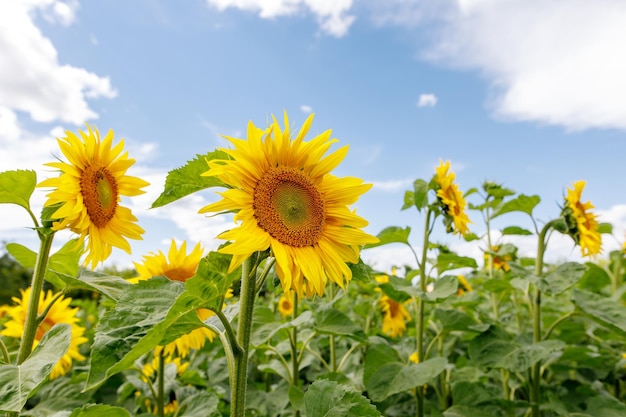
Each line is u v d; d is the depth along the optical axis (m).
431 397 1.22
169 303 0.48
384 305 1.40
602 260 1.98
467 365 1.27
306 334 1.21
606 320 0.91
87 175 0.64
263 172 0.53
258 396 1.02
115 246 0.71
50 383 0.98
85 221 0.63
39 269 0.58
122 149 0.72
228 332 0.47
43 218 0.59
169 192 0.54
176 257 0.90
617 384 1.29
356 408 0.51
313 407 0.52
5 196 0.58
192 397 0.84
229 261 0.51
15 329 0.95
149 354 1.24
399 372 0.90
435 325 1.26
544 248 1.04
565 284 0.97
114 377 1.18
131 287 0.48
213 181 0.54
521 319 1.51
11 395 0.42
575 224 0.98
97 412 0.48
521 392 1.19
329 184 0.58
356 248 0.58
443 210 1.03
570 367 1.11
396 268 1.43
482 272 1.77
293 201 0.54
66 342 0.48
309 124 0.56
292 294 1.01
